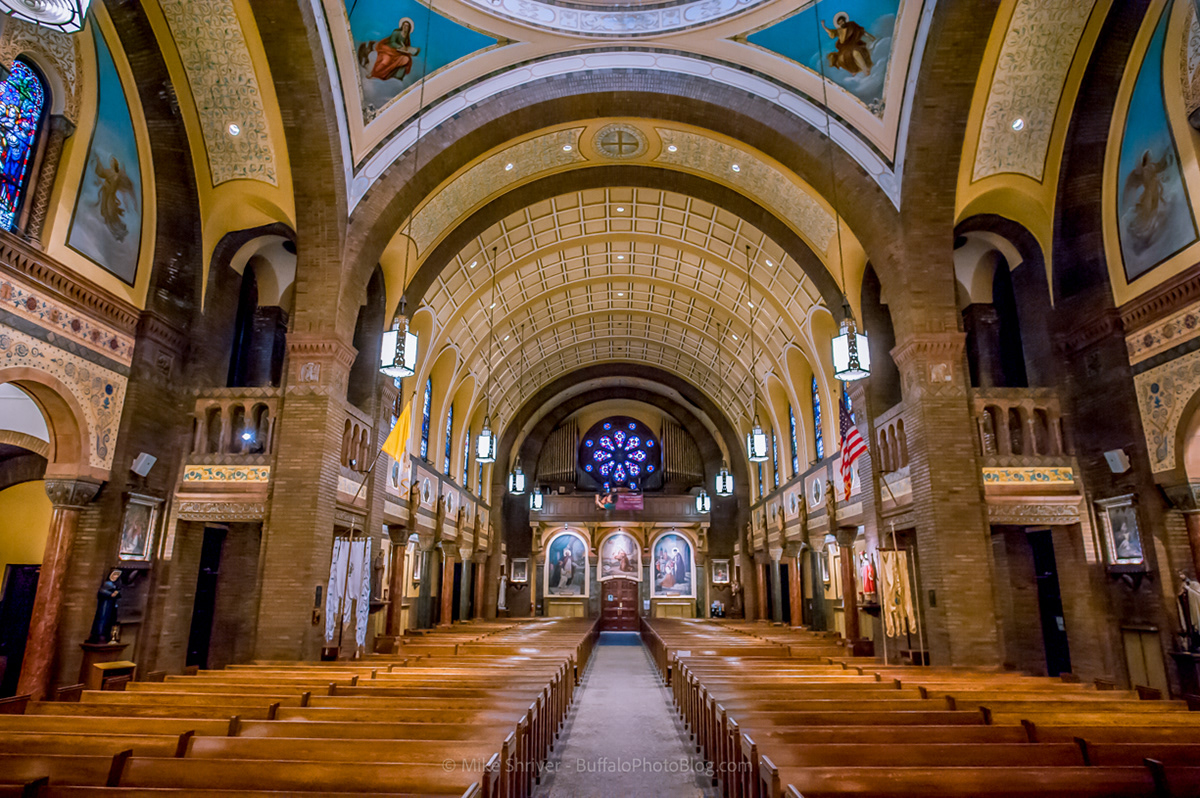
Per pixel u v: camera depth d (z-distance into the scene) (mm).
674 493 35438
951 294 12875
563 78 14242
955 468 12219
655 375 32844
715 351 27859
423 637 18750
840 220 15164
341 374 13227
